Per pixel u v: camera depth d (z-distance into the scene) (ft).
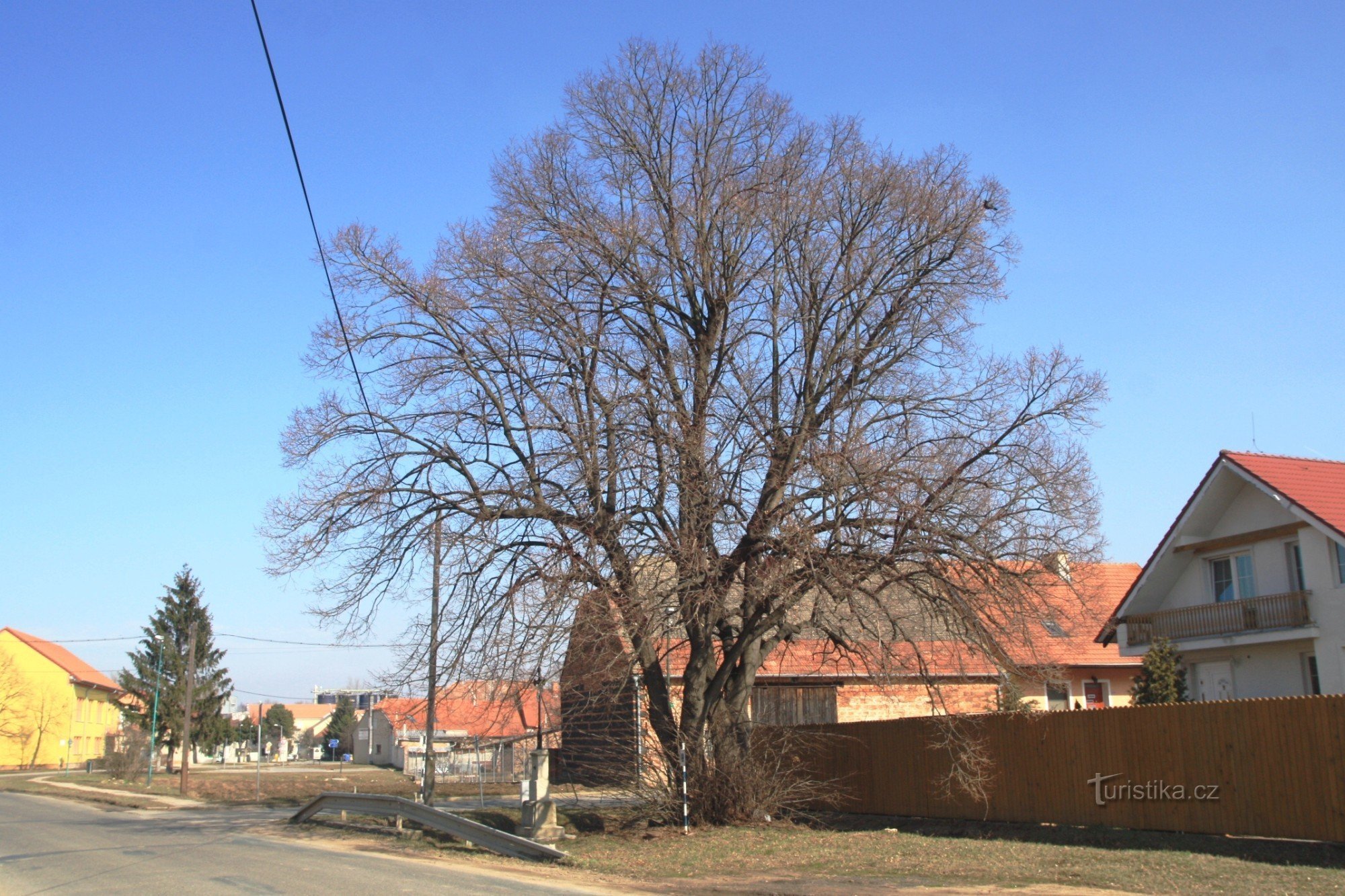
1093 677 112.06
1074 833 57.72
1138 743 56.34
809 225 65.57
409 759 200.95
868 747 75.31
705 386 63.67
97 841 64.34
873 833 63.52
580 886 44.19
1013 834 60.85
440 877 45.68
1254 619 85.87
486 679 57.67
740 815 67.31
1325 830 47.32
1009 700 89.04
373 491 61.77
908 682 76.69
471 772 148.46
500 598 58.95
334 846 60.39
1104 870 45.52
